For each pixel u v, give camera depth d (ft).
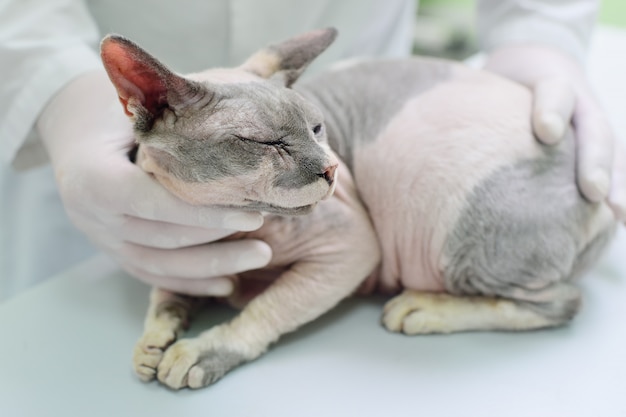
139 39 3.58
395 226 2.75
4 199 3.93
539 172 2.58
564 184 2.62
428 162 2.62
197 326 2.74
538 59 3.43
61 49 2.97
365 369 2.44
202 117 2.04
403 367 2.45
